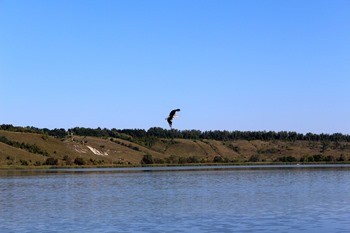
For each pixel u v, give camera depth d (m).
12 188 103.88
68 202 74.50
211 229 47.91
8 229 49.00
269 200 73.50
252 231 46.53
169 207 66.19
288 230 46.88
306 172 163.38
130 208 65.56
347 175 142.12
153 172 178.88
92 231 47.59
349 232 45.69
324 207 63.28
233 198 77.69
